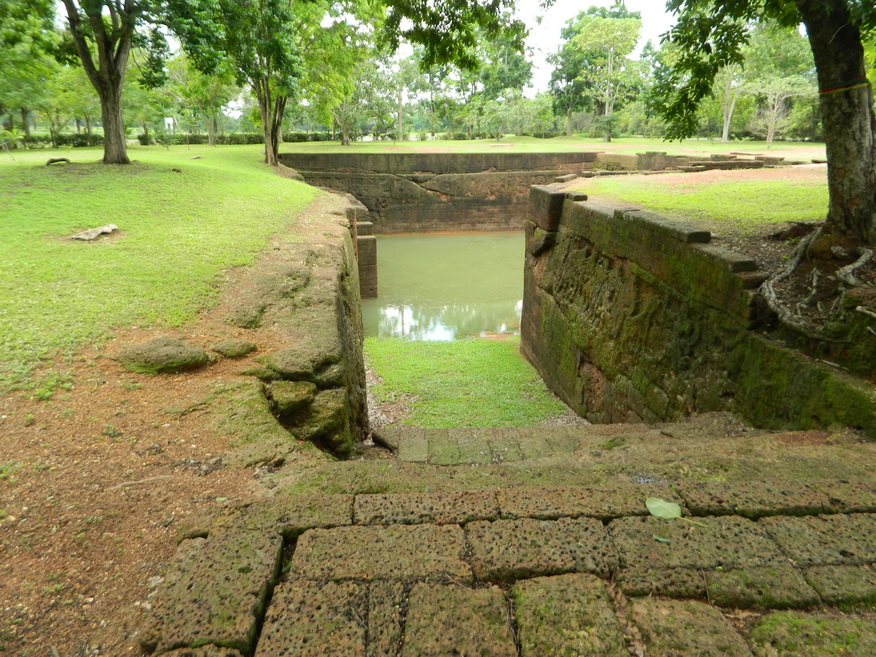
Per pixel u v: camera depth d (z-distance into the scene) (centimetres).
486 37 899
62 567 243
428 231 2995
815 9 536
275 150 2678
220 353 496
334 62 2827
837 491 277
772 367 538
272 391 455
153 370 456
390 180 2884
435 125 6056
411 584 212
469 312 1755
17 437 352
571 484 303
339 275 805
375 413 964
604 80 4503
